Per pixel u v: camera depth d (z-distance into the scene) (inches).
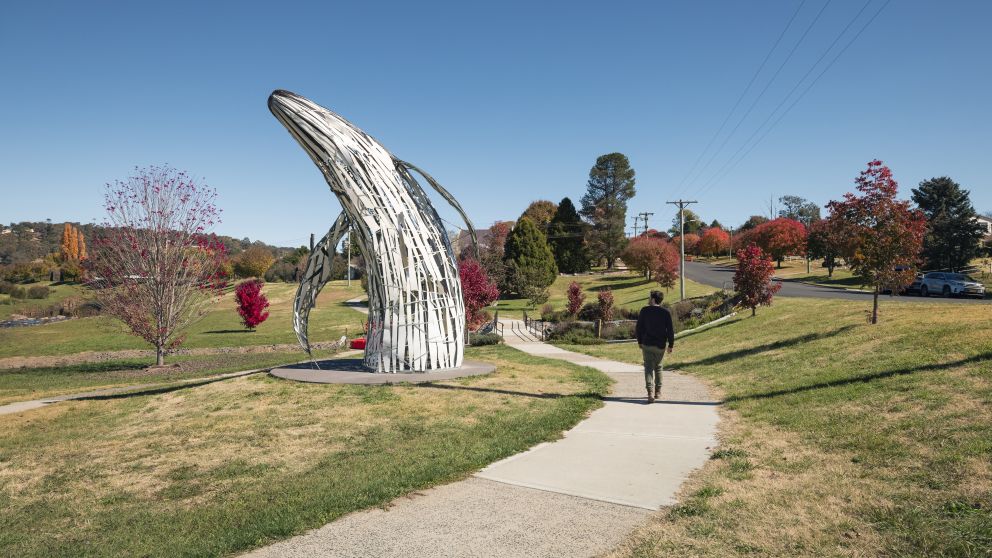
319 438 323.9
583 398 413.4
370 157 514.3
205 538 186.1
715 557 151.7
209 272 930.1
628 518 186.5
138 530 201.0
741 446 266.7
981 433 228.8
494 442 292.8
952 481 188.5
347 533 181.5
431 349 532.1
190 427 369.7
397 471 246.5
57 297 2669.8
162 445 330.3
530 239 2335.1
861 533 158.7
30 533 207.8
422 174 541.6
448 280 550.3
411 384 470.6
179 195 848.9
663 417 349.1
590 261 3449.8
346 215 557.0
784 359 517.7
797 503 185.3
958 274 1321.4
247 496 229.1
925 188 2566.4
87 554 182.4
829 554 147.9
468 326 1134.4
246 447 313.1
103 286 865.5
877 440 242.2
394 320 525.3
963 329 436.1
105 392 571.2
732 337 799.1
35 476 287.4
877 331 524.4
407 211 526.3
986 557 138.6
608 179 3565.5
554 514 192.5
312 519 193.6
